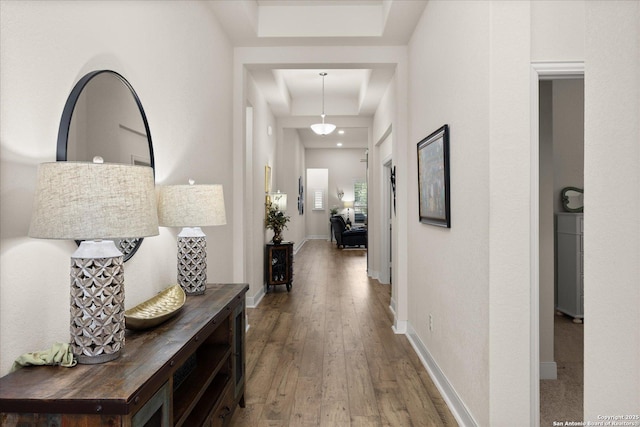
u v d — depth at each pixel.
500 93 2.00
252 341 3.90
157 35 2.31
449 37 2.65
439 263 2.92
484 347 2.08
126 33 1.96
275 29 3.95
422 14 3.43
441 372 2.84
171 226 2.22
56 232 1.20
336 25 3.95
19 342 1.31
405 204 4.16
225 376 2.27
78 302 1.33
